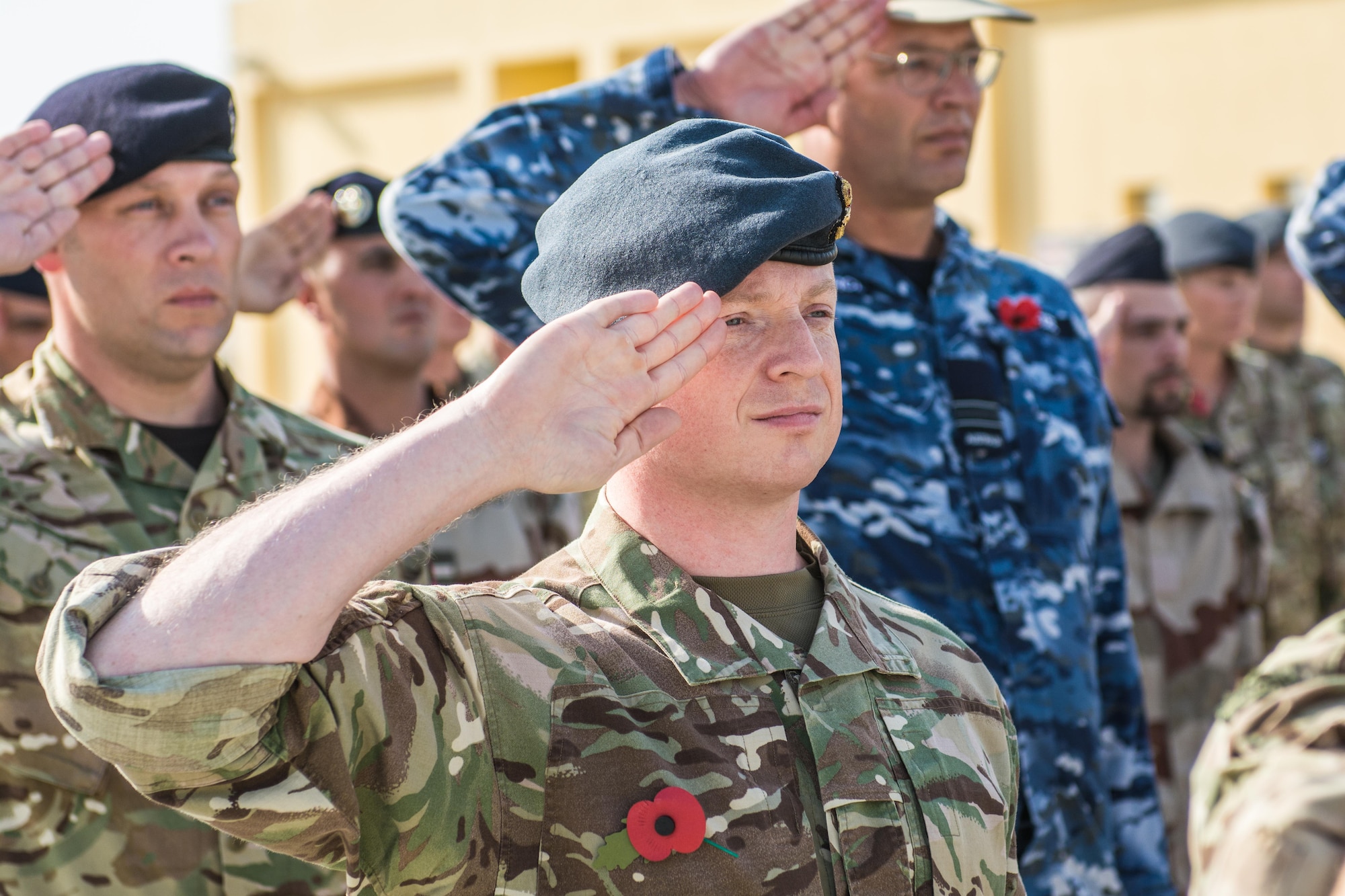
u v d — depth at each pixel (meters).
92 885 8.05
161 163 8.90
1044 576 9.58
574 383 5.03
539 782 5.18
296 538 4.70
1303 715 5.50
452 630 5.28
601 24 33.59
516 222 10.15
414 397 14.88
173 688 4.47
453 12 35.28
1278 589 18.48
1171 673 15.51
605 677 5.39
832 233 5.68
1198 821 5.61
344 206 14.00
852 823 5.42
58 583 8.44
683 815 5.12
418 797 4.98
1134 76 29.84
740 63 10.29
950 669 6.23
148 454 9.07
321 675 4.84
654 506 5.76
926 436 9.63
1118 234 16.30
